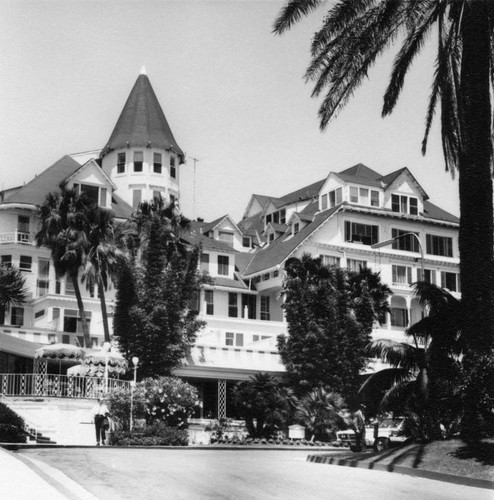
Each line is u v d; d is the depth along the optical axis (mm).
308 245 69062
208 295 68625
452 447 22641
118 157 74375
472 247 24375
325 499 16031
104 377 40469
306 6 24312
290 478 19312
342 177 71812
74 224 51969
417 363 26984
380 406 26578
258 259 73438
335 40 24781
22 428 35000
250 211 91562
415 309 74875
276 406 42688
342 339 51875
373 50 24906
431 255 75125
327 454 26531
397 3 24078
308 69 25281
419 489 18297
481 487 19078
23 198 61438
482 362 23641
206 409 54719
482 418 23484
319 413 43969
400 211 74000
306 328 51969
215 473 19625
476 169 24484
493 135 26078
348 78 25297
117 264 50562
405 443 25312
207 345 50688
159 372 45469
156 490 16219
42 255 61312
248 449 35062
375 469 22672
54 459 21984
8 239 60375
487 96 24625
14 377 40750
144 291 46719
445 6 24609
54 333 52625
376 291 57531
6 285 52500
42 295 60438
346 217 71438
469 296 24234
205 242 69938
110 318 60188
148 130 74312
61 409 38406
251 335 65625
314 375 50875
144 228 53031
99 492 15656
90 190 65750
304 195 83188
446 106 24625
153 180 73625
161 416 38688
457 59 25875
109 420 36219
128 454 25234
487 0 24250
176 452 27891
